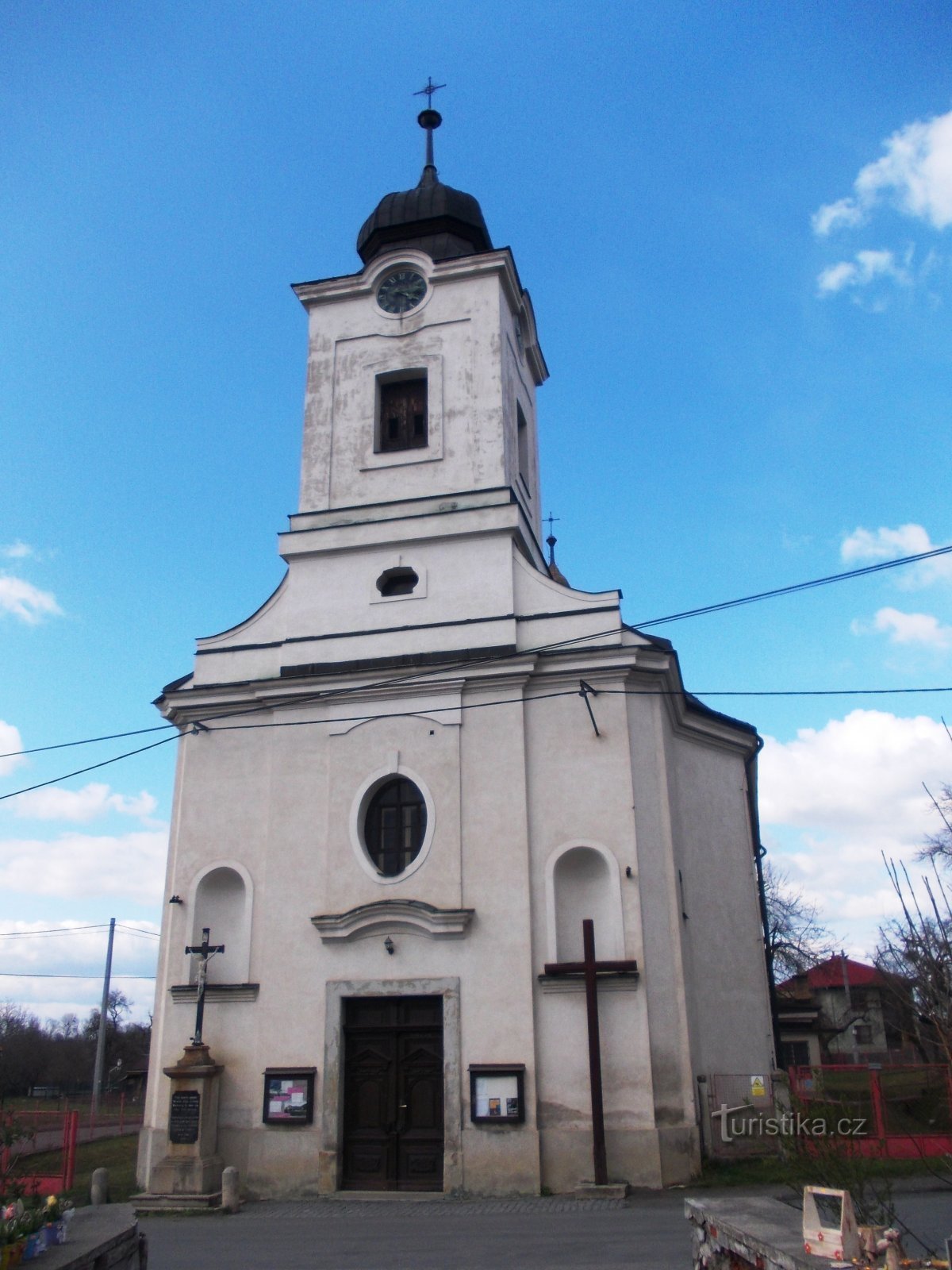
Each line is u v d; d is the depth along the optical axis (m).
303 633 22.98
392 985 19.69
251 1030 20.20
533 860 19.88
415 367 25.30
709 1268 8.83
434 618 22.41
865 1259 6.88
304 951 20.38
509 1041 18.83
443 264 25.81
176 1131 18.95
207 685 22.72
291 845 21.16
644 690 20.89
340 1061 19.62
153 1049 20.67
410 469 24.33
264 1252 14.02
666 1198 16.94
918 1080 25.86
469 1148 18.42
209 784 22.16
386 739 21.30
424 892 20.06
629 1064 18.33
